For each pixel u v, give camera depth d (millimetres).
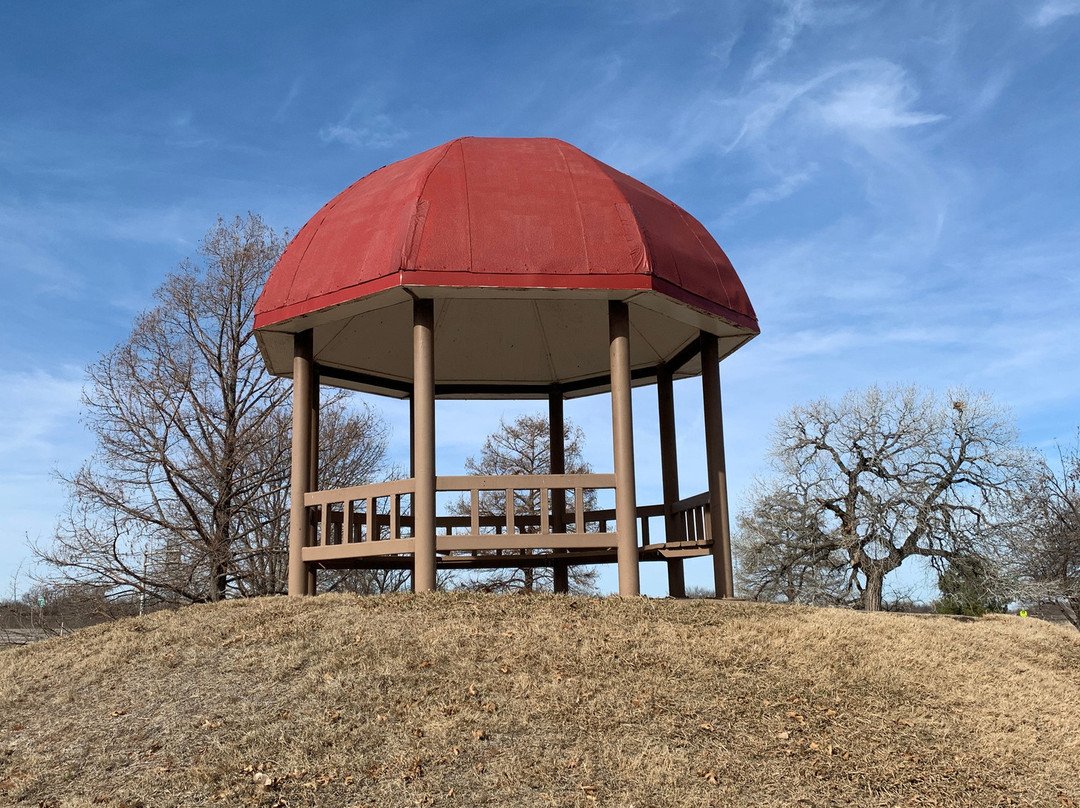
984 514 33250
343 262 11391
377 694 8109
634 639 9430
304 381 12539
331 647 9117
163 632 10203
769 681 8867
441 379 16266
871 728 8297
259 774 7059
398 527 11469
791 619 10828
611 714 7926
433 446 11070
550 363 15977
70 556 23438
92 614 25469
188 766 7289
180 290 25703
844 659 9609
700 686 8555
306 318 11797
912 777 7613
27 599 25188
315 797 6785
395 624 9633
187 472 25281
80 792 7098
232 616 10492
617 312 11562
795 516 36719
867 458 36312
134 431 24359
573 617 10016
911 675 9555
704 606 10984
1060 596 23578
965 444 34250
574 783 7000
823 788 7254
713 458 12961
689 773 7199
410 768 7090
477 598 10703
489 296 11141
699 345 13555
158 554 24359
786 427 37969
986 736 8531
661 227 12117
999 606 31359
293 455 12391
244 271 26188
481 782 6965
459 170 11648
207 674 8875
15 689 9219
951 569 32750
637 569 11188
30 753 7777
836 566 36531
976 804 7379
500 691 8172
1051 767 8148
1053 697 9875
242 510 25953
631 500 11258
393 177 12422
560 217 11258
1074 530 22094
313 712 7898
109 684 9000
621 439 11352
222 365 25859
